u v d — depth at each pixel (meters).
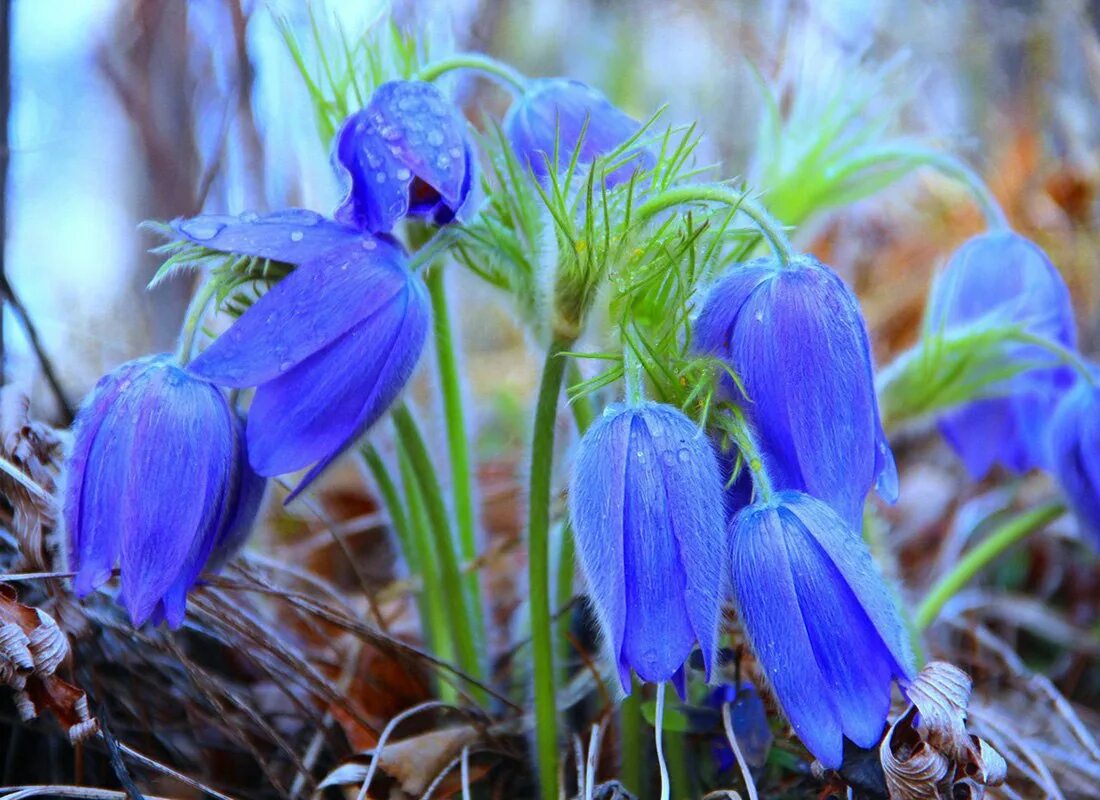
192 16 0.47
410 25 0.39
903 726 0.30
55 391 0.38
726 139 0.60
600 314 0.33
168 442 0.30
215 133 0.47
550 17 0.66
